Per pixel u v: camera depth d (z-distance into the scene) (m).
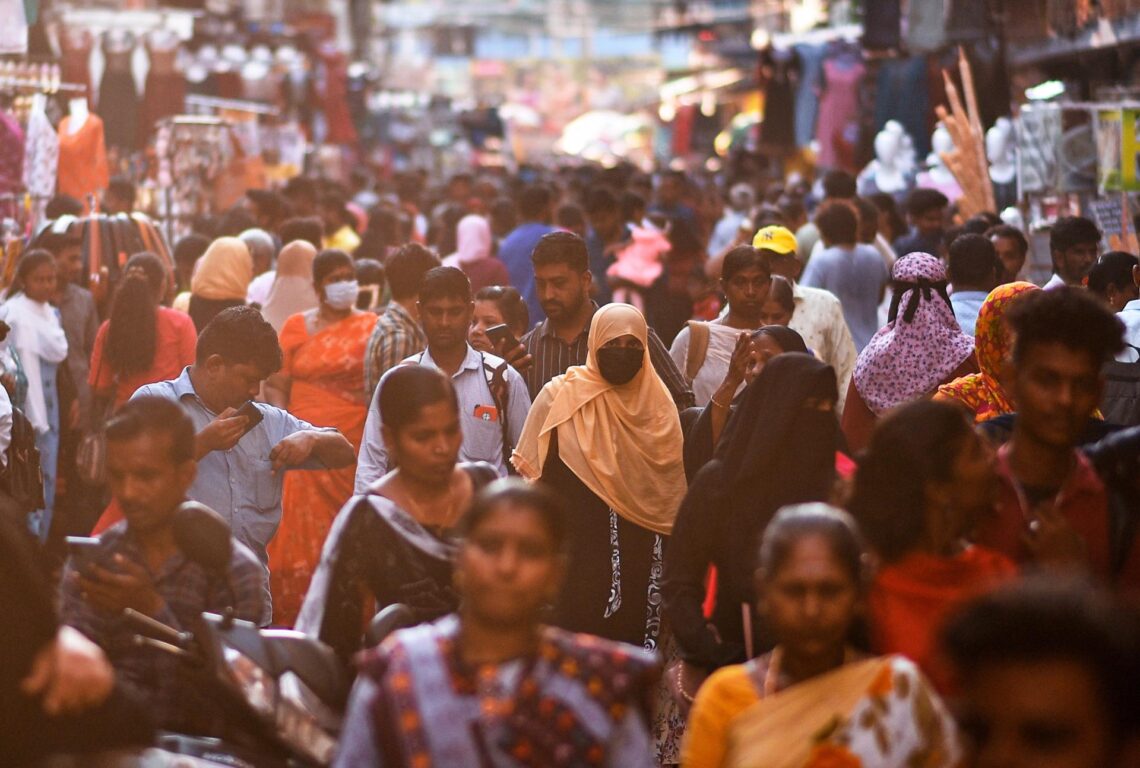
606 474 9.14
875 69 30.42
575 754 4.80
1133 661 3.62
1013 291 8.80
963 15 25.81
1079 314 6.14
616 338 9.16
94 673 4.92
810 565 5.18
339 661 6.68
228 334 9.41
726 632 7.49
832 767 5.04
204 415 9.52
